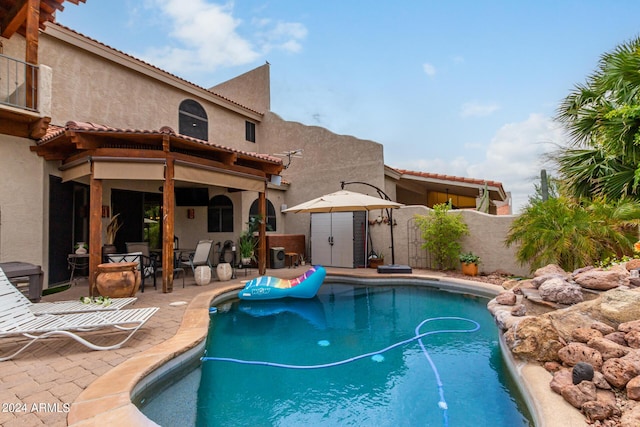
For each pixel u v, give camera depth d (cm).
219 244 1362
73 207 955
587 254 713
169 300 722
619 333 348
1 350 427
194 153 963
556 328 395
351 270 1272
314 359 509
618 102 713
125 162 748
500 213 2603
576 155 827
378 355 524
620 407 271
